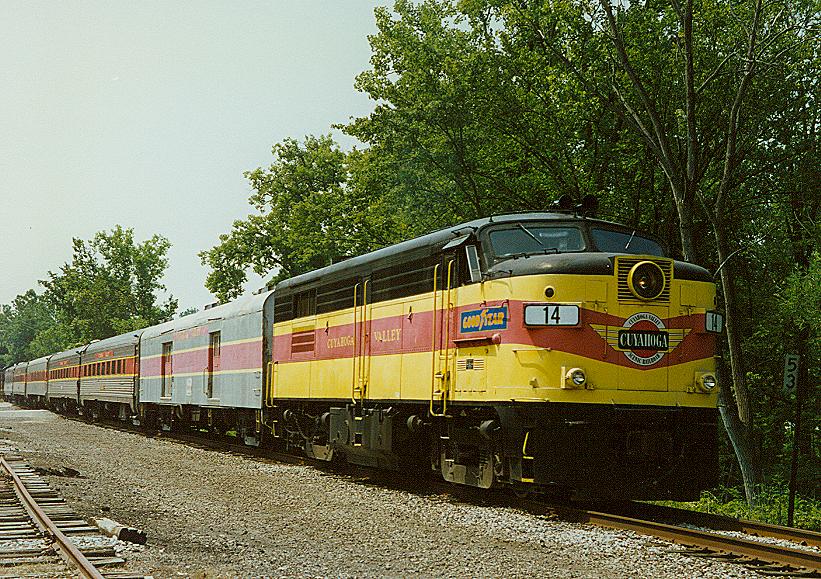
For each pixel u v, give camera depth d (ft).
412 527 34.55
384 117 86.28
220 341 83.25
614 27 67.67
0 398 299.99
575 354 36.55
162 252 308.60
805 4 73.31
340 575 25.82
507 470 38.65
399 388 47.09
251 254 160.86
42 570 25.41
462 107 82.02
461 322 41.47
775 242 83.56
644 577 25.70
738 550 28.99
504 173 88.17
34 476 50.11
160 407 105.50
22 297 578.25
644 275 37.55
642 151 82.94
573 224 41.98
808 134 83.97
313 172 158.71
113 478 52.47
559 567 27.04
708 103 78.74
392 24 87.71
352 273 54.13
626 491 36.58
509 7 75.97
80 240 323.37
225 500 42.98
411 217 96.94
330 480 51.11
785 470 83.51
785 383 47.21
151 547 30.07
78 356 151.74
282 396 64.95
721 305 88.79
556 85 77.92
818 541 31.78
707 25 75.92
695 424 37.78
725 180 70.95
